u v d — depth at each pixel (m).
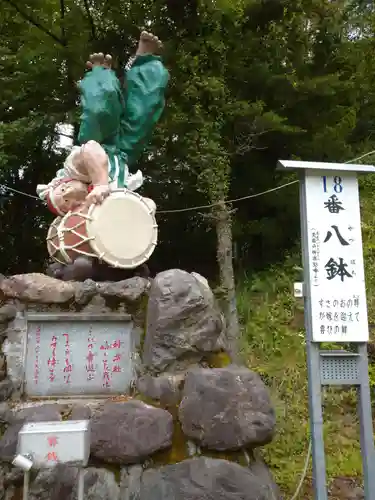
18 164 11.31
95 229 4.43
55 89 10.59
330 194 3.81
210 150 8.20
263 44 9.12
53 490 3.43
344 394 6.00
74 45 9.73
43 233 12.16
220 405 3.58
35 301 4.08
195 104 8.41
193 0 8.88
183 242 11.27
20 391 3.92
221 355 4.13
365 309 3.65
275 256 9.75
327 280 3.66
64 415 3.70
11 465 3.48
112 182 5.02
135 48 9.84
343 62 9.49
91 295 4.14
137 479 3.47
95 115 4.96
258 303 8.18
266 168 9.79
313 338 3.55
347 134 9.72
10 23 10.15
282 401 5.87
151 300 4.11
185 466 3.48
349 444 5.29
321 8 9.16
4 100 10.02
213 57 8.71
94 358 4.05
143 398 3.84
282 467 4.96
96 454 3.47
